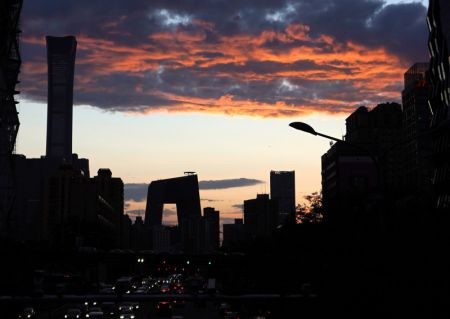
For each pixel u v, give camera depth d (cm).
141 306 17250
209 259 18525
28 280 16150
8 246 15912
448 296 5072
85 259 18088
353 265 6725
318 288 7875
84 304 14650
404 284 5372
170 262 18388
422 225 5934
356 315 6253
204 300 8112
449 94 17975
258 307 10650
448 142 17012
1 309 10362
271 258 12962
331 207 10725
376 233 6384
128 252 18900
